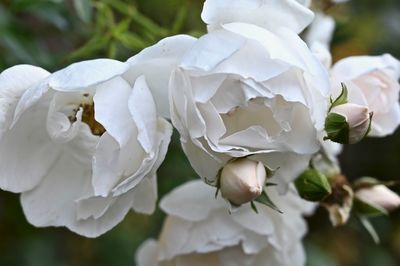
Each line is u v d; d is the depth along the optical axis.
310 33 0.56
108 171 0.43
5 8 0.60
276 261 0.53
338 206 0.50
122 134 0.42
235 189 0.43
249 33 0.42
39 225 0.47
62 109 0.45
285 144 0.44
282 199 0.51
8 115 0.44
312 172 0.48
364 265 0.80
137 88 0.42
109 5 0.58
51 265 0.69
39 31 0.62
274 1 0.44
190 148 0.43
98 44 0.54
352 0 0.70
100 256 0.71
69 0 0.61
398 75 0.50
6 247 0.69
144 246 0.55
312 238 0.78
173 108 0.43
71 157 0.46
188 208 0.51
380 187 0.51
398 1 0.73
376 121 0.50
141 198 0.46
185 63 0.42
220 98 0.43
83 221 0.46
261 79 0.42
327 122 0.44
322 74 0.42
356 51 0.72
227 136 0.44
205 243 0.51
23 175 0.46
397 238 0.82
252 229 0.51
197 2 0.63
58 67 0.56
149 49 0.43
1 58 0.57
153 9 0.65
